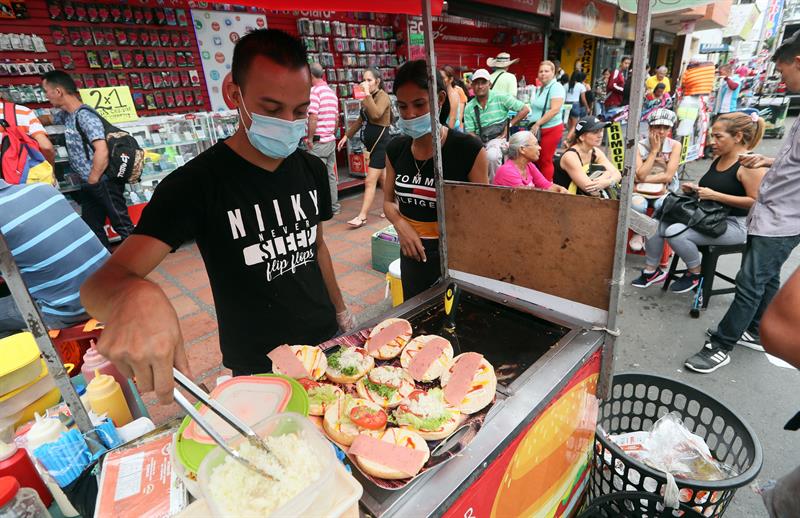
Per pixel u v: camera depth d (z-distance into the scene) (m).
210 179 1.23
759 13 11.64
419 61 1.78
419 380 1.15
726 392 2.44
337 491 0.68
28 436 0.93
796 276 0.86
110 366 1.37
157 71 5.40
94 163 3.71
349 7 1.88
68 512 0.92
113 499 0.80
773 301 0.91
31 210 1.77
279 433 0.75
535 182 3.51
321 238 1.71
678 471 1.56
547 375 1.18
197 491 0.75
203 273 4.11
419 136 1.89
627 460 1.44
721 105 8.95
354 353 1.23
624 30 11.52
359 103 6.69
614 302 1.33
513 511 1.15
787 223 2.25
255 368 1.48
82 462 0.93
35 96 4.50
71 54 4.78
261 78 1.13
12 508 0.74
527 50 9.88
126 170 3.87
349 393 1.12
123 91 4.39
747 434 1.49
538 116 5.87
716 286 3.69
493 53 10.01
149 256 1.10
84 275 1.93
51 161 3.70
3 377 1.12
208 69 5.84
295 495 0.62
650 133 3.96
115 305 0.71
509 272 1.59
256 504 0.62
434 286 1.75
